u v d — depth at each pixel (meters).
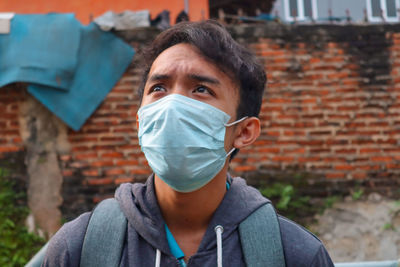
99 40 4.20
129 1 5.85
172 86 1.29
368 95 4.32
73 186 4.24
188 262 1.21
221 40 1.28
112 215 1.28
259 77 1.40
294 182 4.27
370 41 4.36
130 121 4.29
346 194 4.27
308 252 1.21
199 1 5.78
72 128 4.17
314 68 4.34
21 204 4.16
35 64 3.99
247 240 1.23
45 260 1.26
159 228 1.24
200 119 1.25
